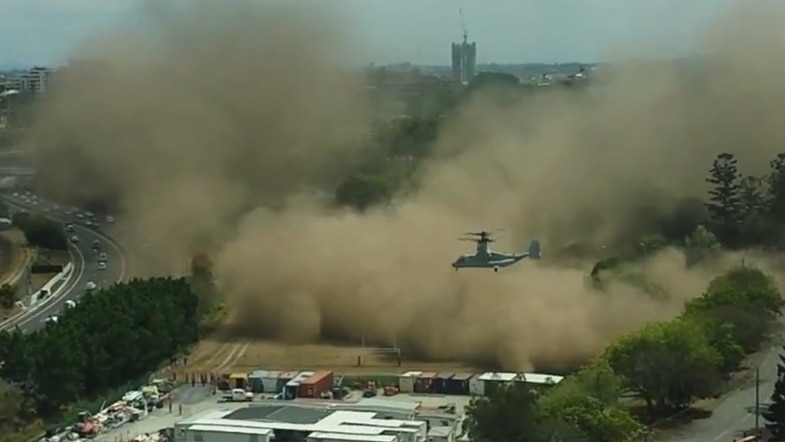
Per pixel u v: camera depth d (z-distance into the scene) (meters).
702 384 101.50
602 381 95.75
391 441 91.62
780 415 91.44
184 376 122.69
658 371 101.06
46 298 161.50
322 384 114.88
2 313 152.62
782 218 169.25
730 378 112.31
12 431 103.75
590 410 88.88
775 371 113.75
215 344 137.25
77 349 113.31
